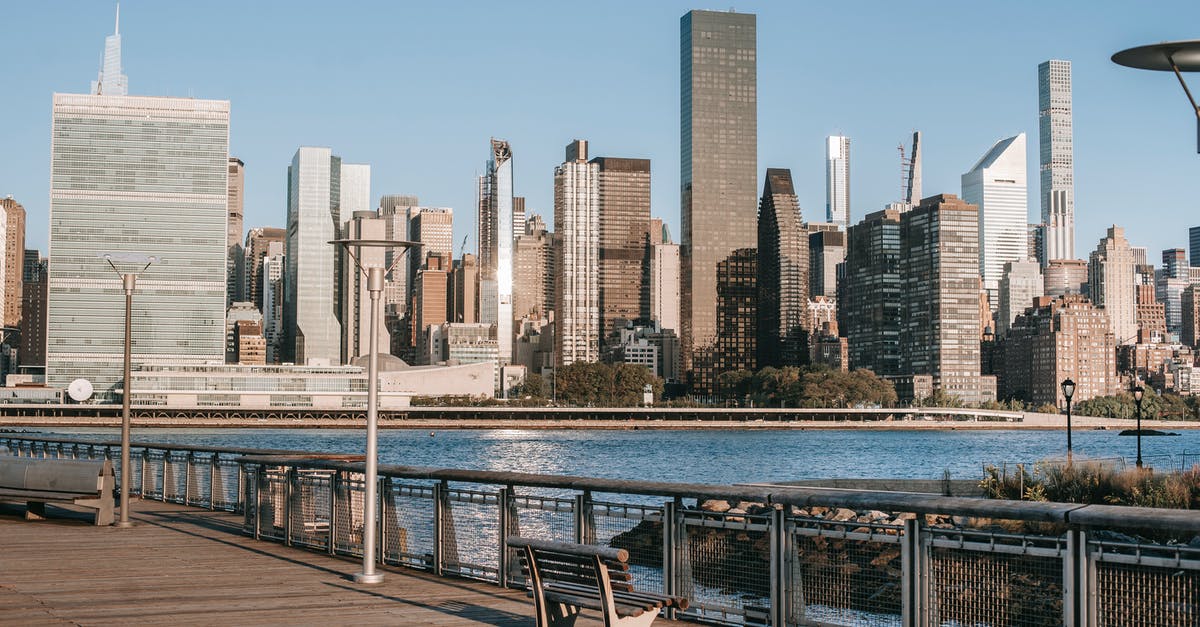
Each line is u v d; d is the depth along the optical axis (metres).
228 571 22.25
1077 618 12.99
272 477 27.44
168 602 18.78
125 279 31.70
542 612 15.27
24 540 27.53
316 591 19.81
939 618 14.35
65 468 30.83
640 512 17.53
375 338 21.23
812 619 15.55
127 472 31.03
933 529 14.38
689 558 16.98
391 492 22.86
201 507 36.25
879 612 15.23
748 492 15.89
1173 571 12.41
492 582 20.28
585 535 18.36
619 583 14.48
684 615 16.98
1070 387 53.41
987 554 14.01
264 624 16.91
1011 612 13.76
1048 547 13.42
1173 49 23.02
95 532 29.36
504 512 19.86
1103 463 48.72
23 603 18.69
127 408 31.09
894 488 54.72
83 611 17.97
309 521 25.83
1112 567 12.84
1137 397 58.25
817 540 15.89
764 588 16.08
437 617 17.47
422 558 22.00
